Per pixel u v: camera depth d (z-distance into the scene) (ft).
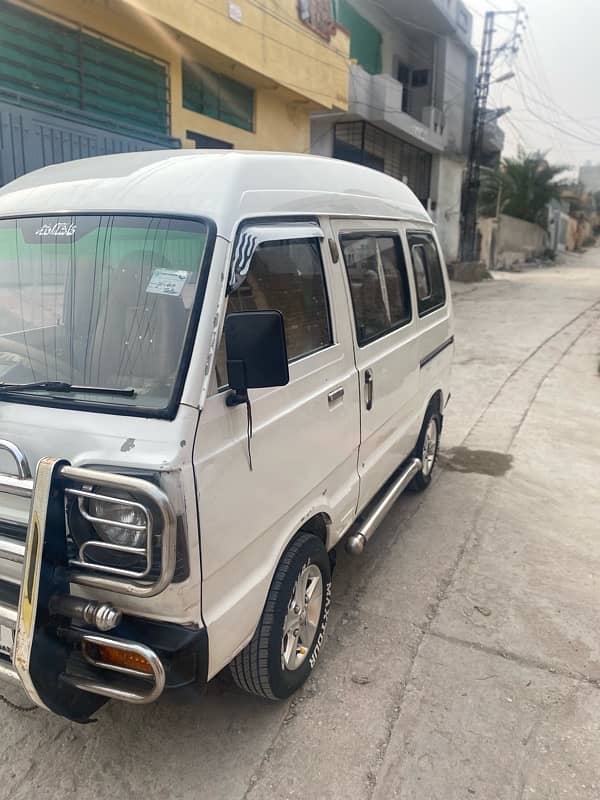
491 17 83.92
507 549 14.19
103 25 29.01
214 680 9.86
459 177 99.55
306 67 41.81
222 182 7.84
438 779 8.11
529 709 9.31
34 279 8.12
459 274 87.35
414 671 10.10
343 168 11.64
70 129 25.18
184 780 8.07
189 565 6.51
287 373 6.88
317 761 8.37
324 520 10.19
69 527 6.56
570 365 33.81
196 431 6.60
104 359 7.36
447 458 19.97
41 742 8.62
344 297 10.39
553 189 135.03
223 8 33.27
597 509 16.37
